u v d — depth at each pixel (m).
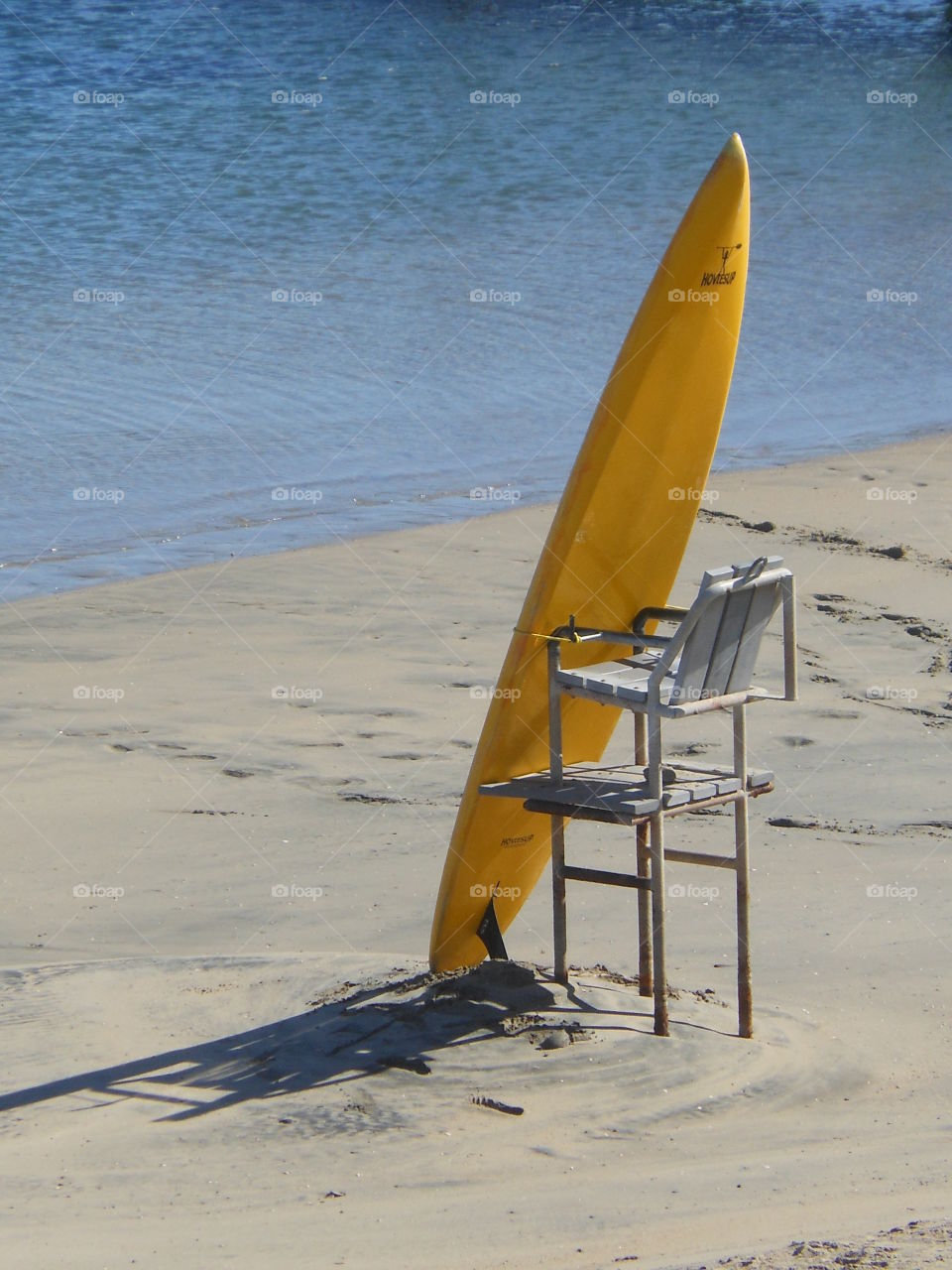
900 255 103.88
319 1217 18.08
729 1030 24.41
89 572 53.19
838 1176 18.92
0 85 153.25
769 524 58.44
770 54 184.88
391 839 34.19
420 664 45.59
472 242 103.38
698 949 28.67
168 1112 21.47
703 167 128.12
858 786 37.16
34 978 26.89
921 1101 22.11
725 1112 21.59
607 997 25.23
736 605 22.36
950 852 33.44
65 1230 17.80
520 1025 23.84
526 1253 16.70
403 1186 19.08
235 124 139.62
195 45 175.25
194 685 43.62
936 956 28.28
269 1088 22.14
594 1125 21.00
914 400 76.88
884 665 45.56
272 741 39.78
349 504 60.62
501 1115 21.25
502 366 77.88
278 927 29.69
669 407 24.03
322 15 194.75
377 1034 23.70
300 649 46.56
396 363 78.31
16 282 92.38
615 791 23.52
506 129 140.75
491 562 55.03
